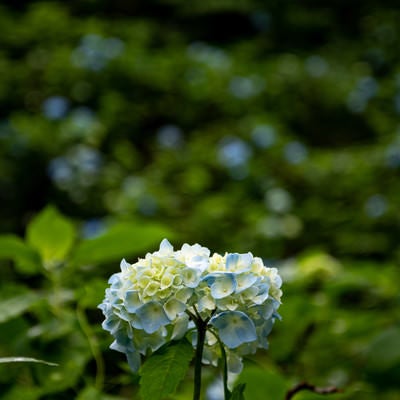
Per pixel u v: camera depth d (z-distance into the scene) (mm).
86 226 6555
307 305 3637
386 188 7996
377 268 4695
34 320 2908
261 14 12539
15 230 7609
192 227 6988
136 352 1749
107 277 4859
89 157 7711
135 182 7590
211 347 1812
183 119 9789
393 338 2859
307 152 8758
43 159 7816
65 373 2430
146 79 9820
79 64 9609
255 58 11766
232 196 7664
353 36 12898
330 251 7191
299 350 3732
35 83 9492
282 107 10211
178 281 1643
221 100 9922
